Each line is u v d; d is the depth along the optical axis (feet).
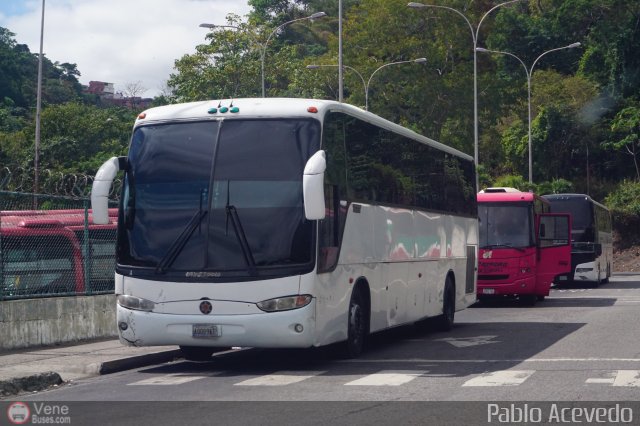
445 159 72.54
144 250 46.62
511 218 97.50
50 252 59.57
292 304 44.91
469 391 38.01
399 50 234.38
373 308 54.44
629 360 47.83
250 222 45.65
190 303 45.60
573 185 267.39
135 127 48.91
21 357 51.31
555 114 263.49
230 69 239.91
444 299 70.13
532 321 77.51
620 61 257.55
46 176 79.41
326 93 267.18
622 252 234.17
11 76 384.47
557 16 283.18
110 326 64.08
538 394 36.83
